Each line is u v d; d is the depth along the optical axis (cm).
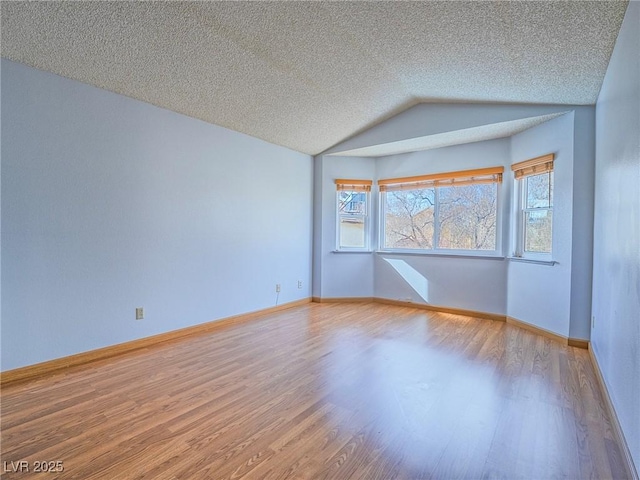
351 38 257
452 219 456
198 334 353
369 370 262
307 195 507
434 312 454
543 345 322
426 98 377
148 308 317
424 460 159
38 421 188
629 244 166
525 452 165
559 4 189
